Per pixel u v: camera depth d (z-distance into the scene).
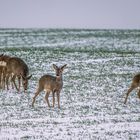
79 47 127.75
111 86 66.06
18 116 48.28
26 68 62.53
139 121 46.31
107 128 43.16
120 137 39.88
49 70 80.88
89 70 80.88
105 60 92.62
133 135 40.59
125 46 130.88
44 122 45.47
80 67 83.88
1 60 63.47
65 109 51.59
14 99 56.84
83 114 49.22
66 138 39.41
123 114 49.53
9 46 133.00
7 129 42.75
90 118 47.41
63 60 92.31
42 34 184.62
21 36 173.75
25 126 43.88
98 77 73.50
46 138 39.38
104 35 174.38
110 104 54.53
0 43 144.25
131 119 47.09
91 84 67.38
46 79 51.81
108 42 144.75
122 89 63.94
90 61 91.31
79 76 74.44
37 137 39.72
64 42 147.75
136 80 54.47
